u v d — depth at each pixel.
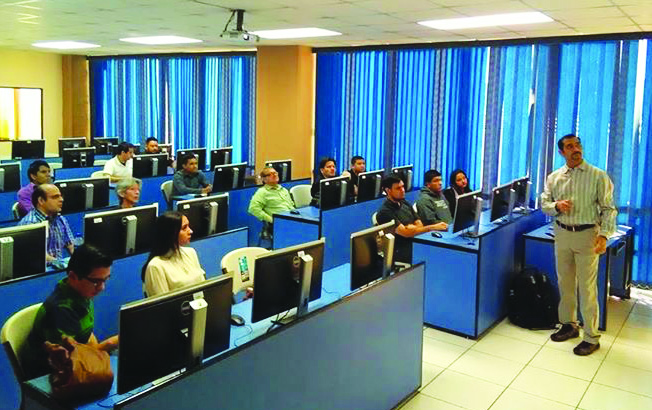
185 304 2.29
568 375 4.28
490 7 4.97
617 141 6.30
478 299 4.82
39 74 11.87
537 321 5.13
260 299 2.79
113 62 11.61
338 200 6.20
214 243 4.63
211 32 7.33
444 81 7.66
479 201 4.94
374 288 3.34
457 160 7.62
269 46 8.84
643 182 6.19
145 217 4.12
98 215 3.87
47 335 2.55
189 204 4.45
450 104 7.62
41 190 4.30
